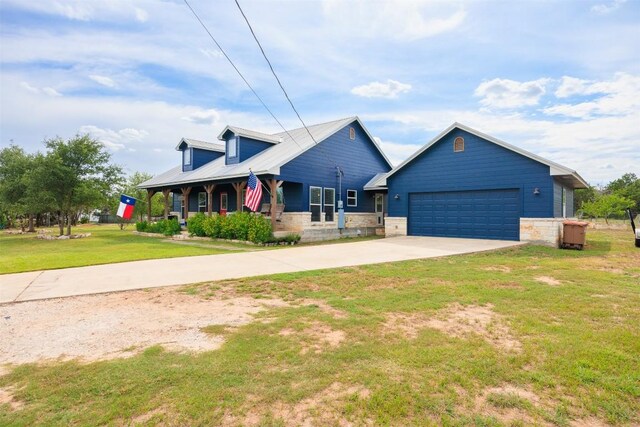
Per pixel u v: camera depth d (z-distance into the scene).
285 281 6.76
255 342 3.80
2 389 2.94
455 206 15.23
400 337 3.90
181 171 23.56
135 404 2.66
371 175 21.23
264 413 2.54
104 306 5.28
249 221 15.20
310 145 17.09
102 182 21.30
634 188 38.47
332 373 3.09
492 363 3.25
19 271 8.05
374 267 8.14
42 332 4.24
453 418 2.48
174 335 4.07
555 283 6.50
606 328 4.12
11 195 24.39
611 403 2.66
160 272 7.80
